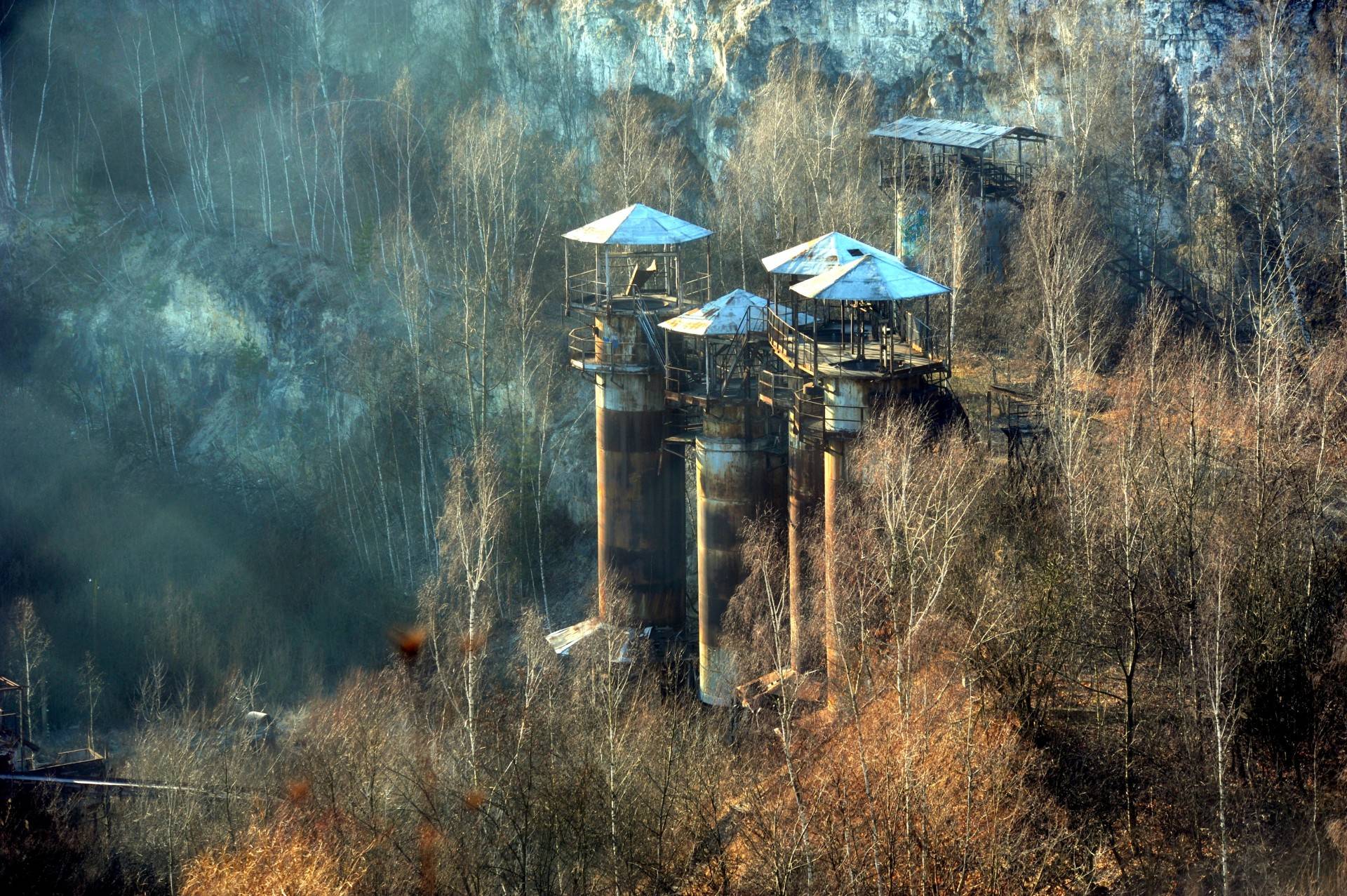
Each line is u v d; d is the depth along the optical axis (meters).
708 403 64.94
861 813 45.50
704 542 66.94
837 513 54.16
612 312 70.81
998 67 102.94
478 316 109.19
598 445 73.12
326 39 144.50
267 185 135.62
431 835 54.00
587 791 52.38
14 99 147.75
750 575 62.19
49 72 147.38
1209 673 44.06
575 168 118.12
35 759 84.69
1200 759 45.31
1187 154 93.12
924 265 89.94
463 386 109.62
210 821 62.50
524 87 129.38
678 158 116.06
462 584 74.62
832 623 52.47
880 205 98.69
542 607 96.94
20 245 138.50
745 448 65.00
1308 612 47.62
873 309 59.41
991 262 92.25
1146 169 94.19
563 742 56.34
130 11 149.25
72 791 68.12
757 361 65.06
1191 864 43.75
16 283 136.38
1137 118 94.56
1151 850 44.56
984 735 46.50
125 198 141.25
